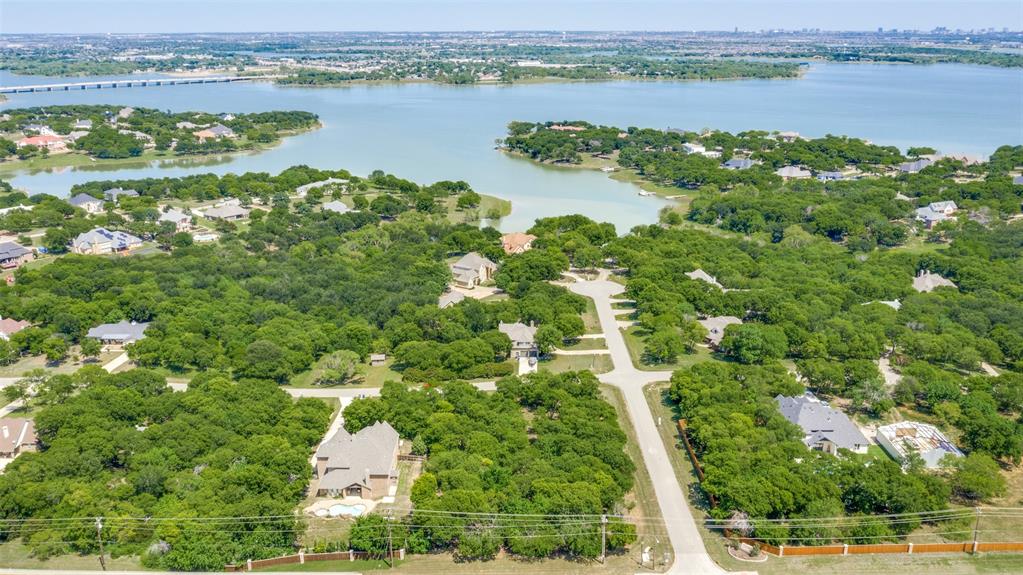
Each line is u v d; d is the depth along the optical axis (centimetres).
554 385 16025
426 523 11412
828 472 12719
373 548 11294
